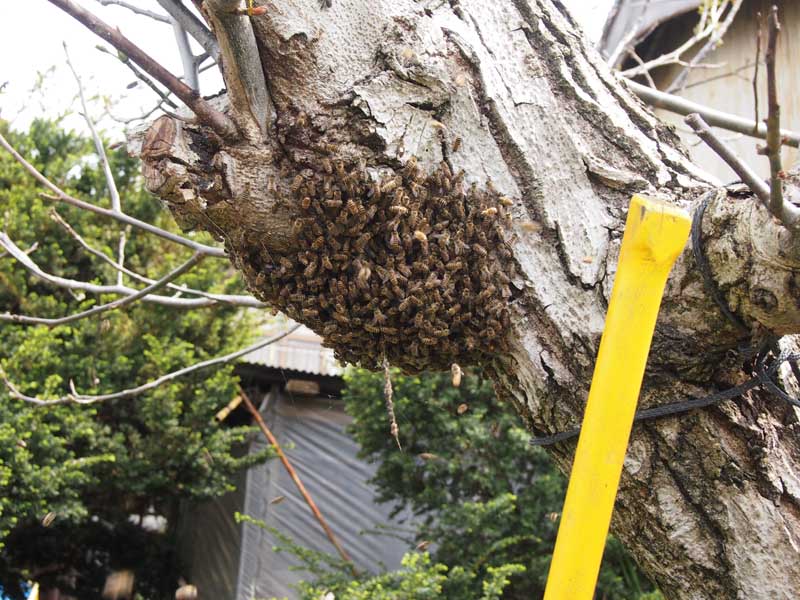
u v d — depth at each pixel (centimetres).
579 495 173
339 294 228
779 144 158
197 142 224
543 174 229
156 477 1050
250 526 1055
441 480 831
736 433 210
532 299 226
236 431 1073
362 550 1042
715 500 209
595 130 233
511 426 805
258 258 237
